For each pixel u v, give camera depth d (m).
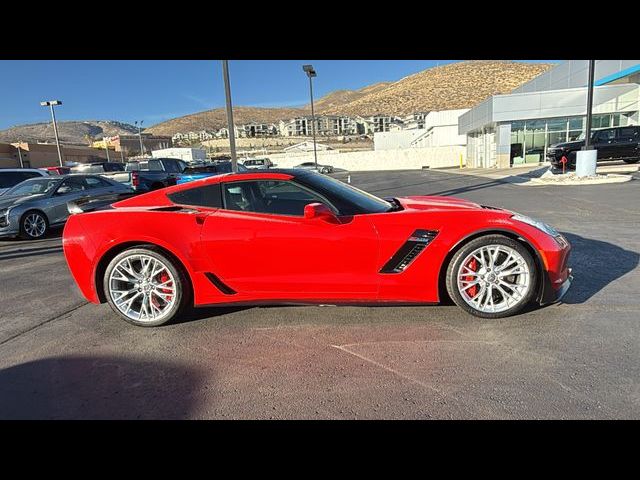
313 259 3.38
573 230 6.75
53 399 2.59
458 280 3.37
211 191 3.75
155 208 3.72
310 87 28.39
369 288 3.37
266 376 2.75
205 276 3.51
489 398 2.39
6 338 3.52
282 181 3.67
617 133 18.05
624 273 4.43
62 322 3.84
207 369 2.88
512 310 3.37
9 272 5.92
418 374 2.68
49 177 9.90
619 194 10.68
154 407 2.48
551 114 24.48
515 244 3.29
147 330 3.58
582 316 3.39
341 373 2.74
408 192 15.16
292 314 3.75
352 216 3.45
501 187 14.65
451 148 52.84
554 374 2.59
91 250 3.61
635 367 2.62
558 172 17.95
